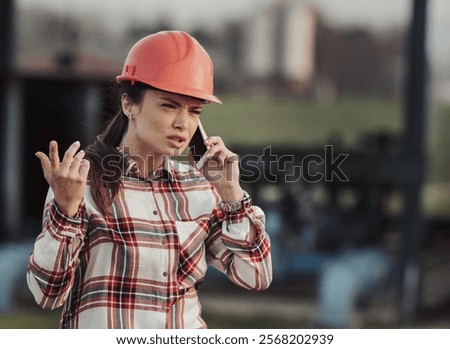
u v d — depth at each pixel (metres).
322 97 35.75
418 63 14.45
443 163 31.92
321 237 15.82
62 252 5.12
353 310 13.86
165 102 5.41
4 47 15.57
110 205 5.34
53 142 5.09
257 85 34.09
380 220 16.34
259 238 5.64
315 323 13.57
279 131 33.00
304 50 34.53
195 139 5.68
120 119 5.61
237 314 14.16
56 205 5.13
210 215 5.61
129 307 5.30
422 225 16.52
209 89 5.56
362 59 37.12
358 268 14.19
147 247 5.32
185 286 5.45
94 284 5.30
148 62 5.47
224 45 33.09
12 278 14.28
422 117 14.57
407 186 14.71
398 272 14.65
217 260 5.75
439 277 17.06
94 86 16.55
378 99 37.41
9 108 16.17
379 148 15.84
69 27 24.14
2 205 16.27
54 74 16.61
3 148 16.20
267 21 33.56
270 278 5.73
